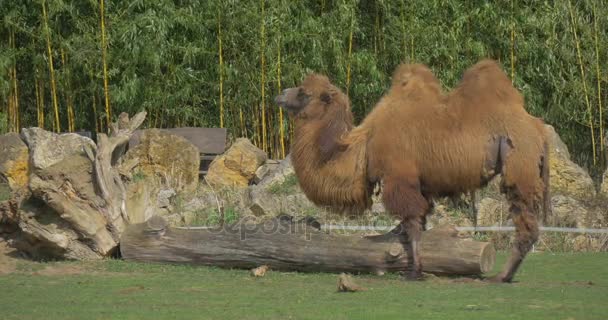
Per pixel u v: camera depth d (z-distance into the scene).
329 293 12.66
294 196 22.14
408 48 28.08
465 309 11.24
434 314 10.88
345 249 14.39
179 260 15.48
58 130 27.92
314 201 14.65
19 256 16.44
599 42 27.92
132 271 14.98
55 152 23.91
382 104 14.39
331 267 14.57
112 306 11.60
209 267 15.38
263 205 21.52
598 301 11.91
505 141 13.48
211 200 22.64
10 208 16.59
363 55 27.69
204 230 15.46
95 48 27.48
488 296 12.32
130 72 27.52
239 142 25.58
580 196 22.00
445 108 13.91
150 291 12.89
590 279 14.27
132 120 18.03
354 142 14.23
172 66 28.05
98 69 28.08
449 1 27.81
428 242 14.01
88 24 27.89
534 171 13.49
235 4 27.73
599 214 20.86
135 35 26.80
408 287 13.17
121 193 16.42
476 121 13.64
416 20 27.77
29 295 12.52
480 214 20.70
